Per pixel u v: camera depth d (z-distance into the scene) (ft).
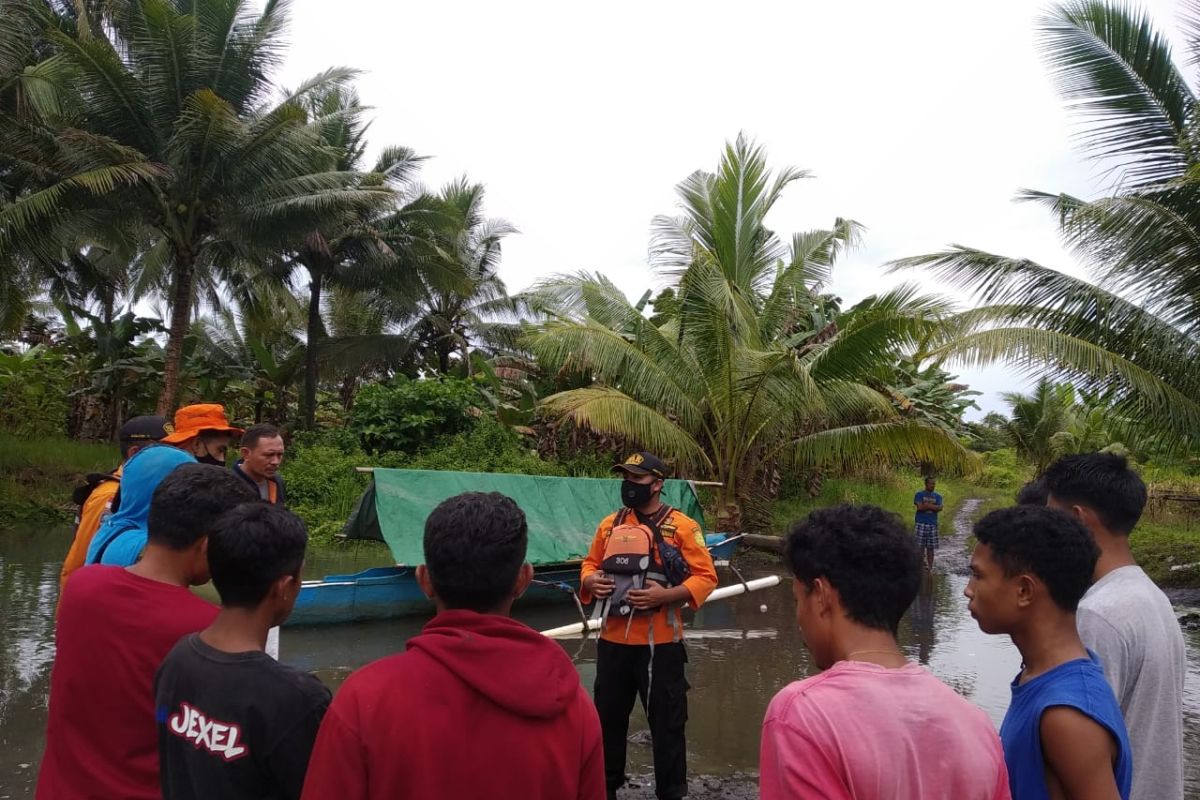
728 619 31.09
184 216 56.08
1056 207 36.01
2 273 50.62
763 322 51.11
